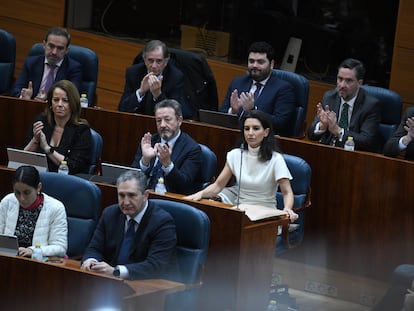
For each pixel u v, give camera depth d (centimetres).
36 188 1230
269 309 1316
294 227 1385
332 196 1446
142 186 1176
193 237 1182
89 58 1731
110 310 1046
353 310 1416
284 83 1620
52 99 1469
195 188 1426
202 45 1980
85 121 1489
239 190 1315
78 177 1271
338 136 1519
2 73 1820
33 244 1227
